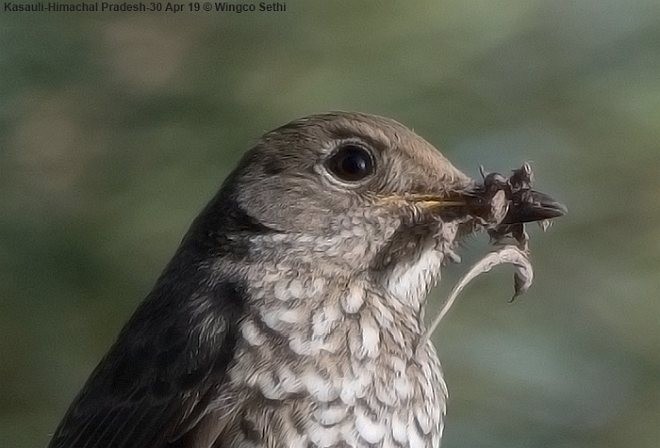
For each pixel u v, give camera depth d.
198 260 1.85
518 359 1.94
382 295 1.85
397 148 1.85
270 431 1.84
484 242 1.88
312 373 1.84
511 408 1.94
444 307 1.85
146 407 1.84
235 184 1.85
